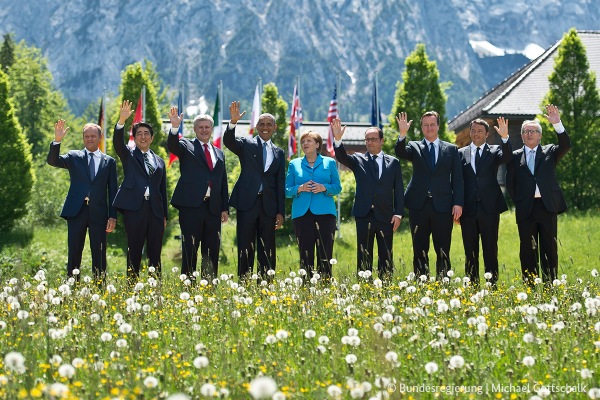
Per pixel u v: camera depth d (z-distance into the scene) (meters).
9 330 8.51
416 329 8.84
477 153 15.45
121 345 7.53
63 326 8.64
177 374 6.82
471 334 8.76
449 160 15.05
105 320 9.27
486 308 9.80
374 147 15.44
